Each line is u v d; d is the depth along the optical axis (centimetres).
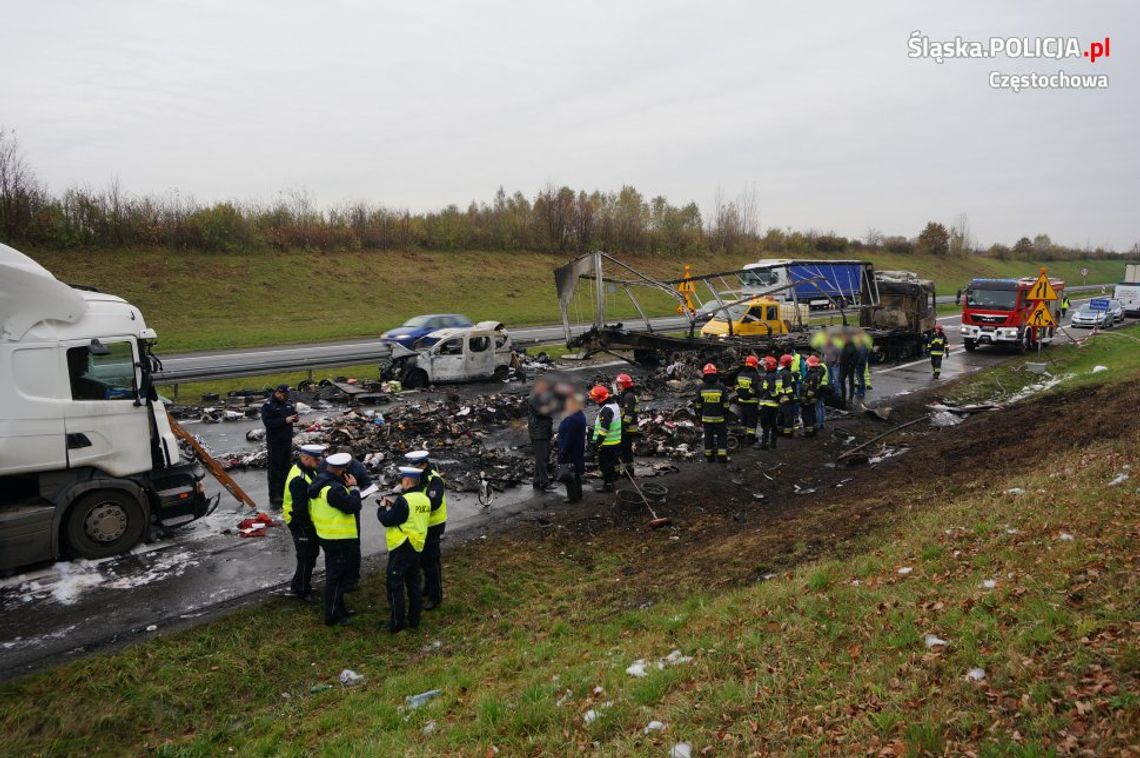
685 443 1564
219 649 747
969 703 468
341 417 1656
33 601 828
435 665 730
